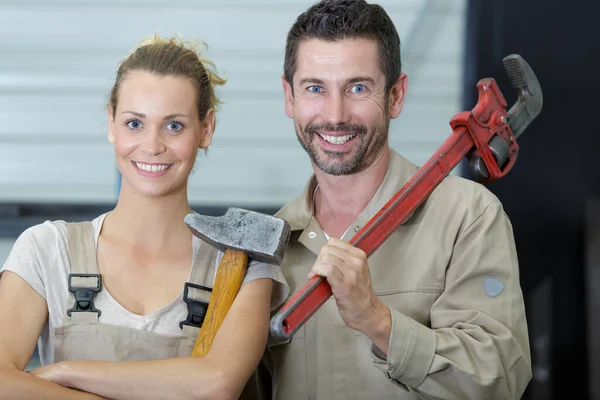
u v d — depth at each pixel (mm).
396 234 2178
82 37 4859
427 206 2180
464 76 4801
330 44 2072
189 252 2023
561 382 4707
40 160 4895
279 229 1905
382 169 2205
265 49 4910
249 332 1902
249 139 4957
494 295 2076
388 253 2170
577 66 4711
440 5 4777
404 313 2125
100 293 1959
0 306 1918
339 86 2070
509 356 1994
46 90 4863
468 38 4773
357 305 1834
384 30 2115
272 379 2273
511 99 4738
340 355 2146
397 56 2172
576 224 4762
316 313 2172
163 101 1942
